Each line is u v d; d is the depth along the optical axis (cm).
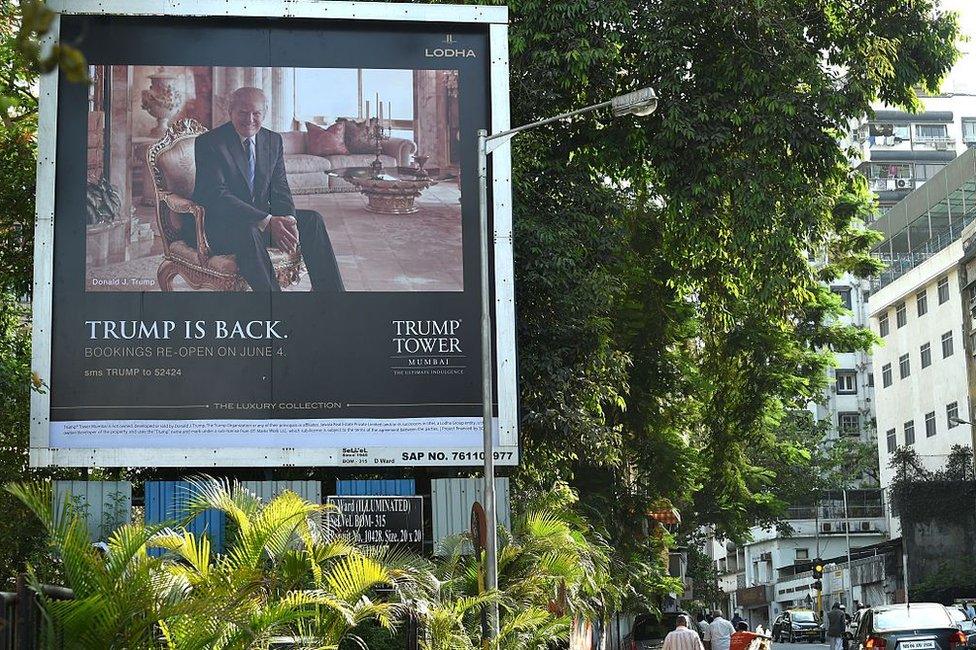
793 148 2511
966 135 11188
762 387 3194
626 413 3125
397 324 1952
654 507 3109
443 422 1934
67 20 1969
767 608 9931
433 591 1577
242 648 1157
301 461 1903
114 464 1877
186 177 1955
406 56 2022
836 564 8188
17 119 2016
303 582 1525
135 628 1112
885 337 7919
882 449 7975
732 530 3856
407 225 1981
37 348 1889
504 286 1977
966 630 3606
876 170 11056
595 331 2411
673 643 2312
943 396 7025
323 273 1953
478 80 2025
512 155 2384
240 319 1927
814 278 2784
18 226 2189
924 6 2647
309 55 2006
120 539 1152
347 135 1994
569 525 2139
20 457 2080
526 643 1694
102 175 1941
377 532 1930
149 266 1925
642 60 2531
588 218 2442
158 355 1908
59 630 1084
